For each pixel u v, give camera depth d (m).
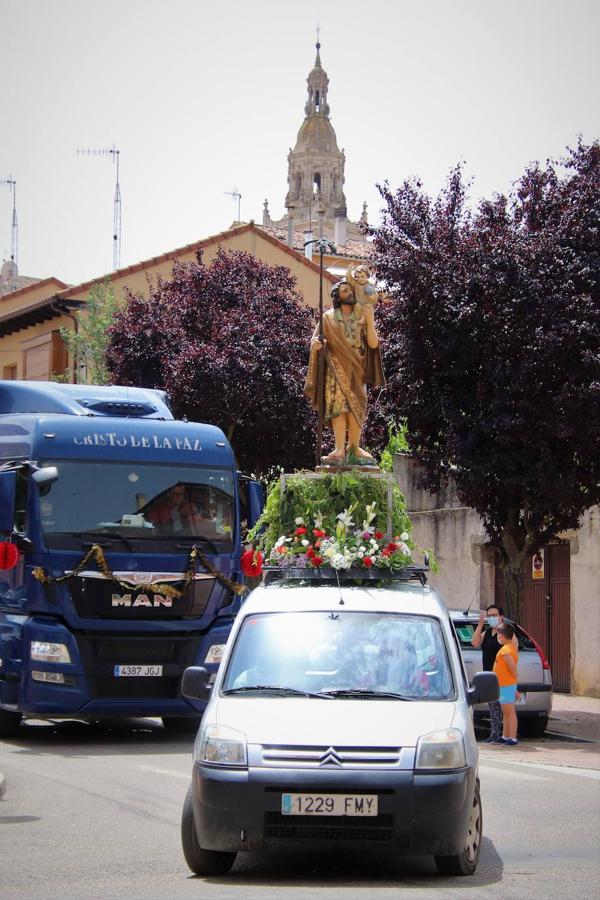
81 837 11.80
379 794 9.77
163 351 36.19
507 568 25.12
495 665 21.17
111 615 18.58
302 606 11.57
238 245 50.62
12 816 12.82
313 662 11.05
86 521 18.73
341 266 57.16
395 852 9.79
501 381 23.08
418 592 12.12
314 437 35.12
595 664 28.58
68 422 19.14
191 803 10.29
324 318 16.09
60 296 48.97
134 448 19.20
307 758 9.89
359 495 13.88
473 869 10.44
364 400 16.17
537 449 23.11
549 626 30.69
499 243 23.25
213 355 34.28
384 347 24.52
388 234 24.41
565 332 22.08
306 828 9.77
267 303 36.34
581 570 29.05
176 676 18.84
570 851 11.67
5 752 17.97
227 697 10.73
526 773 17.39
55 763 16.70
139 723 22.56
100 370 44.91
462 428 23.75
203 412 34.56
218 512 19.45
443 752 9.96
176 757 17.42
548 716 22.27
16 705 18.86
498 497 24.53
